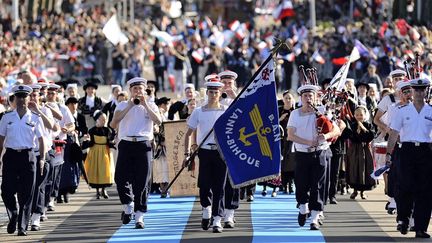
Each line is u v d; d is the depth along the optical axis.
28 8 105.81
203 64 78.38
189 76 81.75
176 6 101.50
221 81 33.19
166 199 39.00
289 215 34.47
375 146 37.59
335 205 37.00
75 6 114.94
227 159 30.47
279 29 92.00
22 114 30.25
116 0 115.69
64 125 34.94
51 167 33.28
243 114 30.53
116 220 33.72
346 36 73.19
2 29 90.81
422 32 64.00
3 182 30.33
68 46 85.38
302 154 30.91
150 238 30.02
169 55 79.06
